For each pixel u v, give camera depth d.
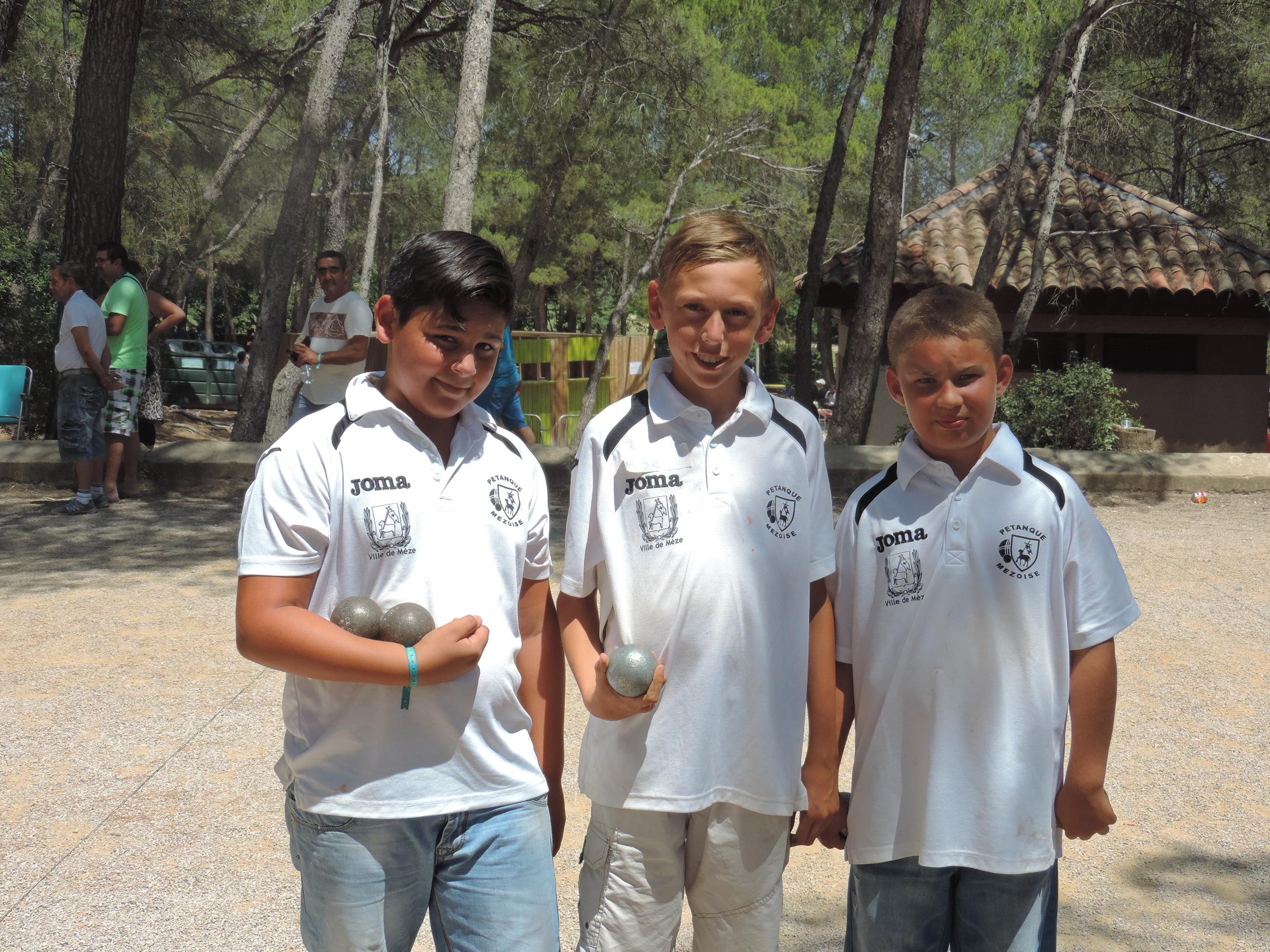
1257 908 3.28
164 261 24.03
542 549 2.17
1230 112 20.44
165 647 5.63
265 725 4.56
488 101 19.16
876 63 25.48
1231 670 5.62
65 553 7.83
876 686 2.22
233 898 3.19
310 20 19.30
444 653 1.82
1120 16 16.14
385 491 1.92
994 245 13.57
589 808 3.93
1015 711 2.13
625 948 2.17
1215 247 16.47
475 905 1.92
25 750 4.26
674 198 18.84
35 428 14.78
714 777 2.12
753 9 24.05
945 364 2.14
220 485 10.51
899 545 2.21
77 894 3.19
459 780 1.91
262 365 13.05
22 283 14.85
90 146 11.36
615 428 2.21
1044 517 2.15
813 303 14.70
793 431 2.25
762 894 2.20
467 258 1.91
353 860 1.86
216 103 25.38
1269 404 16.45
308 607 1.91
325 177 25.36
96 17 11.28
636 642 2.15
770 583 2.16
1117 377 16.52
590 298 35.47
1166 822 3.87
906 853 2.18
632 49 17.59
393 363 1.99
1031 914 2.15
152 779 4.01
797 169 21.03
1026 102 22.16
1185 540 9.15
